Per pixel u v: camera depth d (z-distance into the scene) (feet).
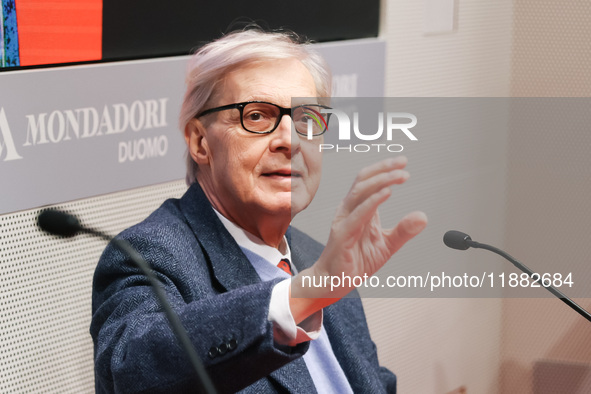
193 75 7.22
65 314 9.01
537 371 8.63
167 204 7.54
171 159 9.70
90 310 9.21
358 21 11.53
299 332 5.61
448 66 13.01
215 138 7.06
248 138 6.89
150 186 9.68
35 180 8.42
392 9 12.01
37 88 8.31
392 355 11.09
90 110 8.81
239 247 7.20
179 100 9.65
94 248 9.18
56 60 8.50
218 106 7.06
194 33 9.71
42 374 8.88
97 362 6.04
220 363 5.53
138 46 9.23
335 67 11.12
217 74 7.00
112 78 8.96
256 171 6.97
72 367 9.12
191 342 5.57
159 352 5.57
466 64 13.28
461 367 10.67
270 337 5.49
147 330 5.70
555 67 13.42
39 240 8.65
